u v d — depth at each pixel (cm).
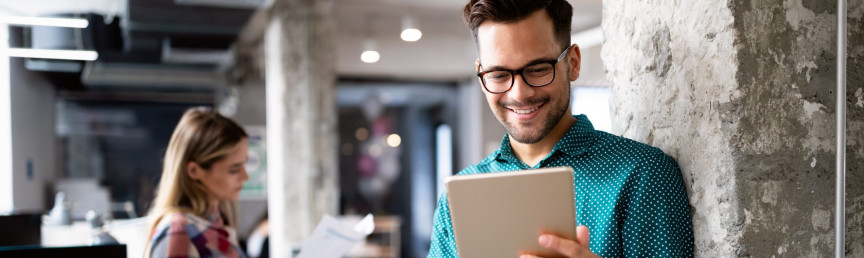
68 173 898
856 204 126
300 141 586
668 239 124
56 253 232
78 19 489
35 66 706
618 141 133
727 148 119
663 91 137
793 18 121
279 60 589
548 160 137
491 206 112
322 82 593
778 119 120
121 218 871
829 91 124
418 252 1098
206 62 686
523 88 125
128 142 945
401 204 1114
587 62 785
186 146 208
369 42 770
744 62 117
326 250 263
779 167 120
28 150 746
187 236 196
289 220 580
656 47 138
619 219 129
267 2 483
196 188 209
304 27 590
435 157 1106
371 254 805
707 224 125
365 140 1116
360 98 1052
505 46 124
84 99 912
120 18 596
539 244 111
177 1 472
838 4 110
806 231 122
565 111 131
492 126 957
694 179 128
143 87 860
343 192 1103
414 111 1115
